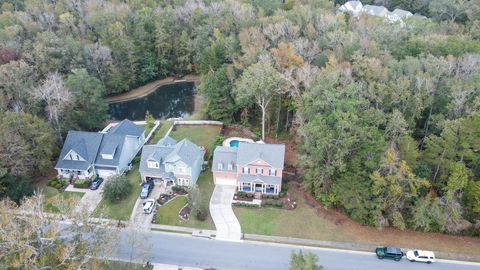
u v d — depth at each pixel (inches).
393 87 2016.5
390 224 1830.7
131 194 2062.0
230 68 2682.1
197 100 3486.7
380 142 1758.1
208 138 2618.1
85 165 2174.0
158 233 1808.6
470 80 2066.9
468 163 1840.6
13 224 1205.7
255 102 2628.0
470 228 1760.6
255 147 2059.5
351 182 1759.4
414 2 4488.2
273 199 2004.2
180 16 3890.3
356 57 2311.8
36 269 1151.0
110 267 1563.7
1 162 1919.3
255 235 1791.3
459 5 3710.6
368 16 3449.8
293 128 2532.0
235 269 1621.6
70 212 1407.5
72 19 3602.4
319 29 3142.2
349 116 1838.1
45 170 2180.1
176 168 2063.2
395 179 1668.3
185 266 1635.1
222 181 2122.3
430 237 1775.3
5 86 2428.6
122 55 3558.1
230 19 3538.4
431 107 2124.8
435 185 1836.9
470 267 1626.5
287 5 3905.0
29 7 3772.1
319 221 1863.9
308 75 2292.1
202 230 1818.4
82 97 2645.2
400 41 2773.1
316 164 1884.8
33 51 3009.4
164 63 3848.4
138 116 3211.1
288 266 1633.9
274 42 2992.1
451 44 2564.0
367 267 1626.5
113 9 3801.7
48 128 2193.7
